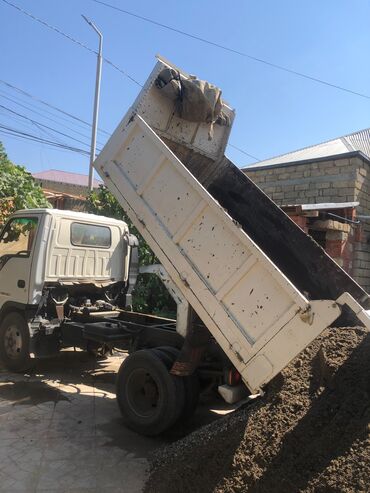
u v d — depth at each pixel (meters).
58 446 4.47
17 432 4.74
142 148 4.76
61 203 17.62
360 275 9.62
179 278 4.36
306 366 4.27
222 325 4.00
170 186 4.48
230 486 3.22
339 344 4.41
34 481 3.79
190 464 3.58
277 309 3.65
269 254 5.58
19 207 9.87
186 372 4.68
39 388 6.22
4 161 10.30
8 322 6.89
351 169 9.58
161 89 5.12
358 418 3.32
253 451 3.40
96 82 20.53
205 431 3.98
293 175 10.47
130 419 4.93
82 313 6.89
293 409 3.70
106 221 7.70
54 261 6.81
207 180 6.24
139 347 5.73
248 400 4.70
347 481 2.79
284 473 3.10
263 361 3.72
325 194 9.93
